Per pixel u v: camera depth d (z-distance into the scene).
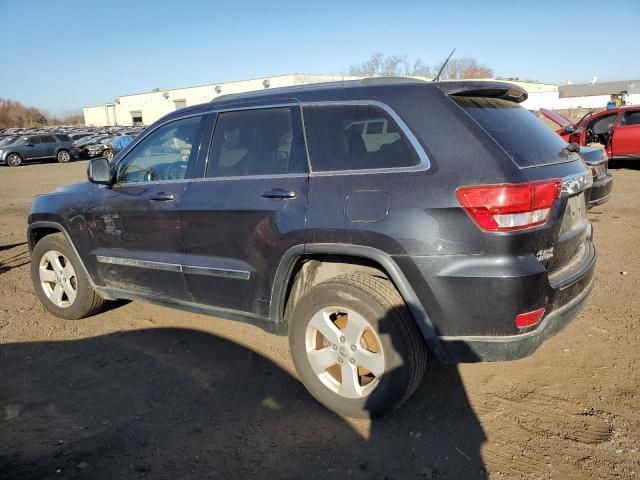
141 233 3.78
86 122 84.38
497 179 2.48
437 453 2.68
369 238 2.70
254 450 2.75
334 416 3.02
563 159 2.95
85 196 4.16
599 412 2.96
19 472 2.60
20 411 3.15
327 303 2.90
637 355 3.59
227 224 3.26
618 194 9.95
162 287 3.76
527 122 3.05
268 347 3.92
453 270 2.54
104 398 3.28
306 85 3.29
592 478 2.47
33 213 4.52
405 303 2.74
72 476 2.57
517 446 2.71
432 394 3.22
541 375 3.38
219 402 3.20
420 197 2.60
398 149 2.75
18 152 26.89
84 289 4.35
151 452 2.74
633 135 12.98
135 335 4.21
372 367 2.82
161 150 3.79
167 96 69.94
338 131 2.97
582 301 2.93
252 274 3.20
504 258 2.48
